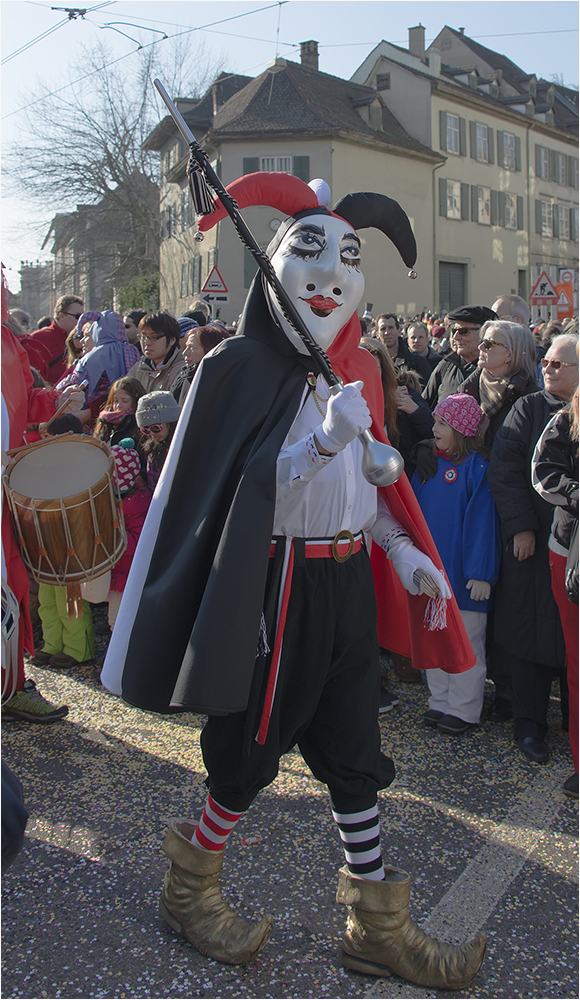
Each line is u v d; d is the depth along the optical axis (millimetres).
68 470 3221
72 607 3303
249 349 2086
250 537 1876
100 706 3840
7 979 2119
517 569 3414
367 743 2164
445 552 3613
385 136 27047
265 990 2109
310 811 2926
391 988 2131
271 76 26281
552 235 36000
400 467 1914
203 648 1838
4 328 3246
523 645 3379
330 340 2119
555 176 36062
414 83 29062
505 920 2391
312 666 2096
